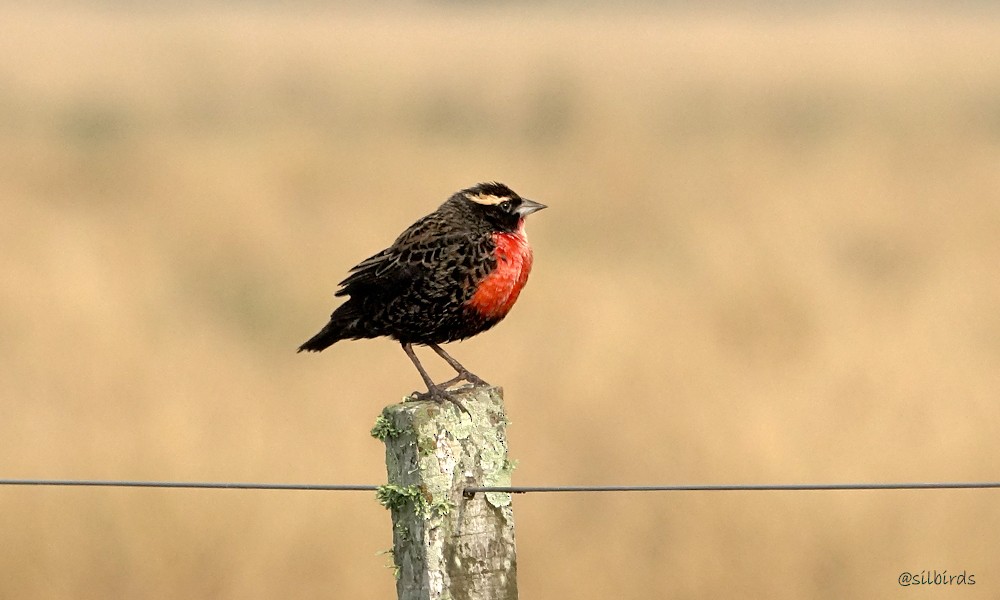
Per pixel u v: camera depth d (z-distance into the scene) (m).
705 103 28.59
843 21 50.84
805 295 13.42
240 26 44.47
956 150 22.03
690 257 15.94
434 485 5.58
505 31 43.91
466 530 5.61
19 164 19.91
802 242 15.34
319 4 62.09
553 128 25.80
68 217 16.98
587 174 20.38
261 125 25.58
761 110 27.78
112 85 30.83
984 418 10.62
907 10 58.62
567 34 42.25
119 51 36.56
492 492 5.64
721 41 39.41
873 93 29.67
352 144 22.08
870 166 20.36
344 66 34.16
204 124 25.89
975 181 19.66
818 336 12.53
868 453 10.04
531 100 28.16
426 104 29.14
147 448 10.07
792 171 20.12
